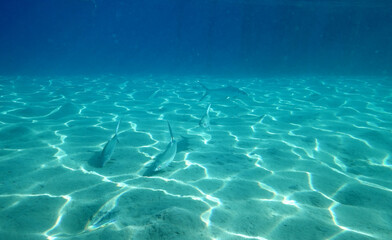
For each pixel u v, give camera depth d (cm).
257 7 2925
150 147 558
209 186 371
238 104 1129
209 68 3142
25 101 1066
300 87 1684
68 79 2186
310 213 301
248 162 482
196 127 750
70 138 600
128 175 409
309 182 401
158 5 6456
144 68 4150
